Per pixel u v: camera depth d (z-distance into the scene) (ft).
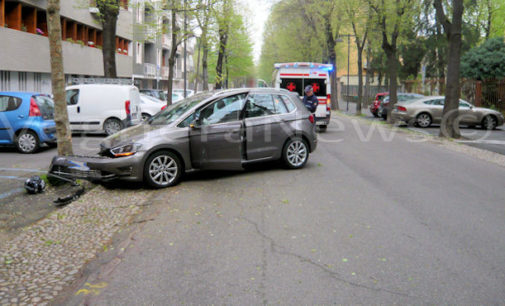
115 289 12.97
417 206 22.17
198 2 70.03
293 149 31.35
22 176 30.37
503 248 16.39
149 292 12.76
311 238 17.33
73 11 91.86
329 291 12.80
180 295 12.58
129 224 19.30
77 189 26.61
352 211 21.18
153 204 22.50
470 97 89.92
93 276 13.89
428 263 14.89
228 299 12.32
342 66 171.63
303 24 133.08
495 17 129.18
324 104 59.98
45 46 80.84
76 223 19.47
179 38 71.56
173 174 26.61
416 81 114.93
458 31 53.88
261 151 29.63
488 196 24.49
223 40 110.11
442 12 54.49
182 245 16.56
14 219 21.12
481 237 17.58
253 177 29.14
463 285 13.24
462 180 28.89
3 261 15.20
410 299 12.34
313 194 24.50
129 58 127.65
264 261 15.02
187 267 14.52
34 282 13.51
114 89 52.85
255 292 12.74
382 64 148.25
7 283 13.41
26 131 40.01
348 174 30.22
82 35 101.09
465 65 95.91
